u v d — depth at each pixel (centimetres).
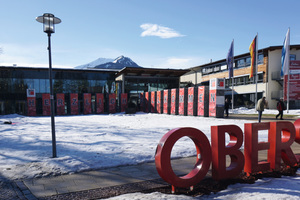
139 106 3775
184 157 589
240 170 420
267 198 313
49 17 571
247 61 3628
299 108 3222
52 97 571
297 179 411
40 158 558
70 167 485
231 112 2619
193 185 363
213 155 407
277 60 3272
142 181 411
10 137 915
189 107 2373
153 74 3862
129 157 568
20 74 3244
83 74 3528
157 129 1161
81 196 343
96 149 656
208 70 4500
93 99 3556
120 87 3725
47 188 377
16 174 443
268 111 2486
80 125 1449
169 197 327
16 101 3225
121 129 1174
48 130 1161
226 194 339
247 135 438
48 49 580
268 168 454
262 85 3362
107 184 396
